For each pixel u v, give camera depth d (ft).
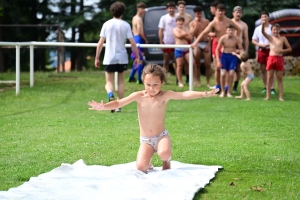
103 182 24.64
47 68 134.92
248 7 113.80
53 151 32.24
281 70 57.57
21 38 117.80
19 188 23.71
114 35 48.29
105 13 116.98
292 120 43.70
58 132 38.37
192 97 27.27
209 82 69.26
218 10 61.31
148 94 27.55
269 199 22.99
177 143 34.40
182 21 66.95
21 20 116.67
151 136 27.25
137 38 71.92
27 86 66.80
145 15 85.25
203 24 67.92
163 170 26.63
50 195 22.35
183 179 25.13
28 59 118.01
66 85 68.59
